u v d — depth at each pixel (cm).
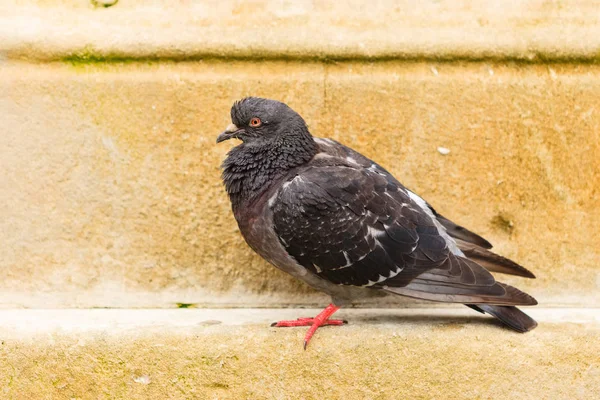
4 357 732
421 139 864
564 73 862
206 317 795
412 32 866
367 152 866
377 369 725
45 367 732
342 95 862
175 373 727
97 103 855
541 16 874
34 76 853
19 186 852
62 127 853
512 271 786
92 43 858
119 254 860
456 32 865
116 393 730
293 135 777
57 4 889
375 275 746
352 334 733
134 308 849
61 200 855
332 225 736
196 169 862
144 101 857
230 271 869
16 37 853
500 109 860
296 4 888
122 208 859
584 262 862
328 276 755
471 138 862
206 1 890
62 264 855
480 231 868
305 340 726
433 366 726
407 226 755
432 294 737
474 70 864
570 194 862
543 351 726
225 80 859
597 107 858
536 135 861
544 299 862
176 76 859
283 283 871
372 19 877
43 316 791
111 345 729
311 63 866
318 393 727
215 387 728
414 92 860
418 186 867
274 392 727
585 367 727
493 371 725
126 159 858
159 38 860
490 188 865
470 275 740
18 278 852
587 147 859
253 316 803
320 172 759
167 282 864
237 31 866
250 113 776
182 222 863
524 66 864
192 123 861
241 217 775
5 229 850
